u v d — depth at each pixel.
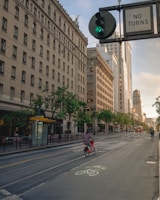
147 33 6.86
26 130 42.88
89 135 21.53
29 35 46.38
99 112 97.00
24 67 44.44
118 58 184.88
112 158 19.45
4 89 38.88
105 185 10.16
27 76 45.34
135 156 20.88
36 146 30.83
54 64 56.53
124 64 191.75
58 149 28.59
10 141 32.41
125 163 16.64
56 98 42.12
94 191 9.18
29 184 10.30
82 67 77.19
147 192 9.08
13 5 41.72
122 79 182.50
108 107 123.56
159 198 8.27
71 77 66.94
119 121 124.31
